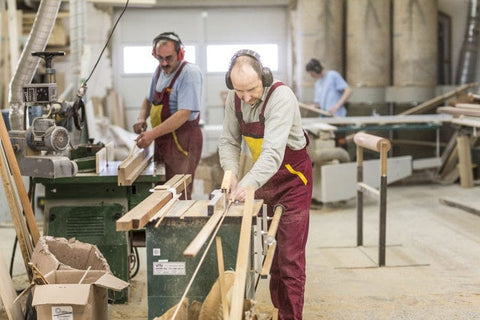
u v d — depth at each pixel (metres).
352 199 7.68
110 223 4.06
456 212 6.87
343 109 8.31
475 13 9.19
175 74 4.64
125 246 4.07
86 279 3.06
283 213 3.30
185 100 4.59
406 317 3.92
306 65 8.29
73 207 4.05
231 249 2.73
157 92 4.73
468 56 9.25
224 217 2.69
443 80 9.75
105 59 9.70
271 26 9.89
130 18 9.74
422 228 6.20
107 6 9.59
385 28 9.00
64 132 3.66
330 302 4.21
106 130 8.52
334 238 5.92
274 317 2.94
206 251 2.55
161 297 2.78
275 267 3.40
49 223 4.06
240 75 2.97
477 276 4.72
